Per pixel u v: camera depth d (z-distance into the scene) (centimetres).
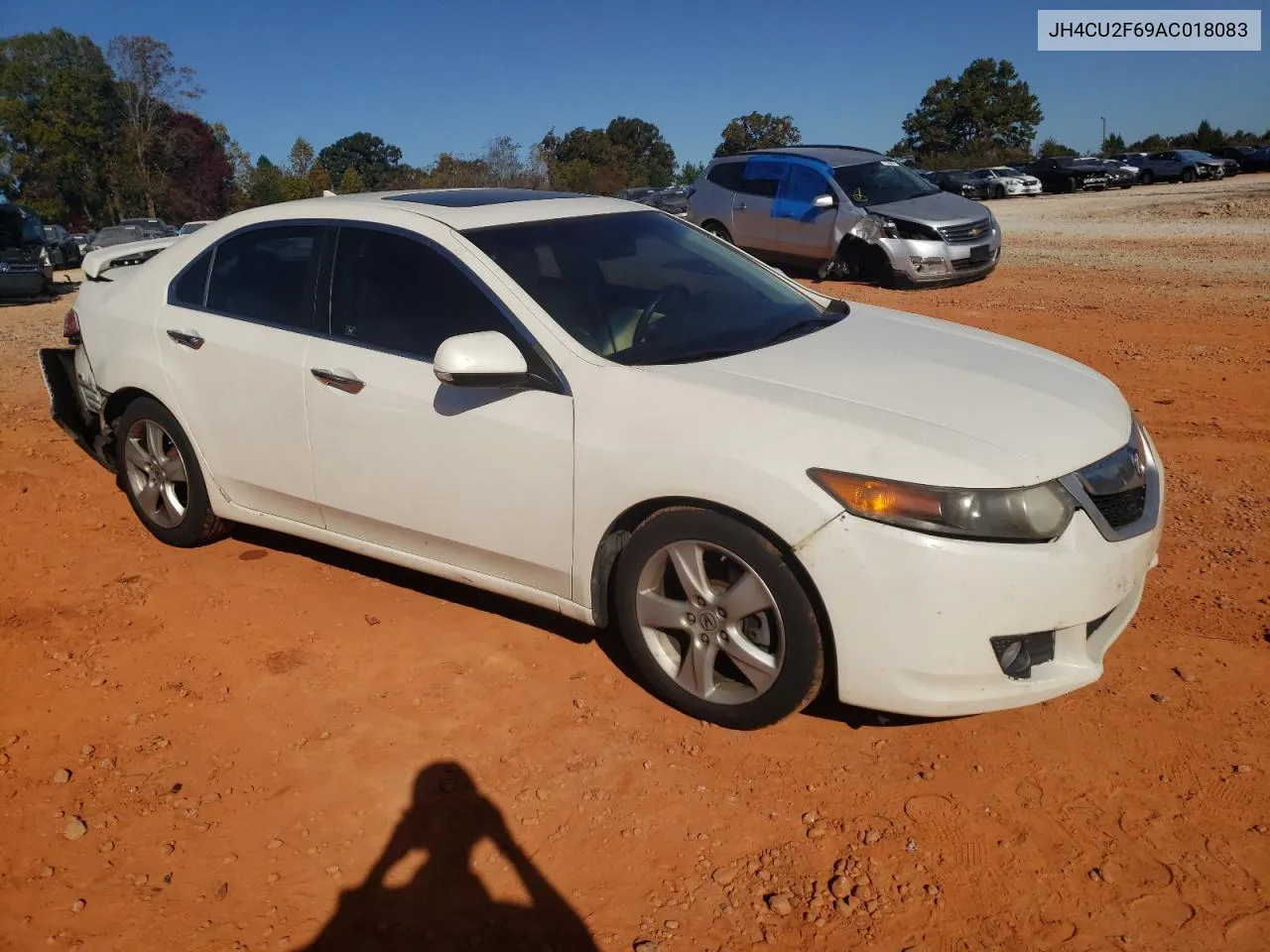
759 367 341
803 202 1366
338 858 283
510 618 409
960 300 1162
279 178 6725
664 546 322
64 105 6316
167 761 326
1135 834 280
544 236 391
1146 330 926
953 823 287
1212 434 615
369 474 385
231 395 420
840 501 288
